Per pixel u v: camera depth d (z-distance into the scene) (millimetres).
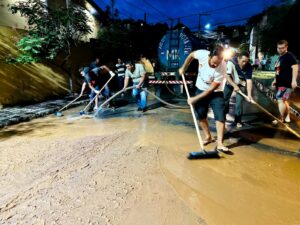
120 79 11828
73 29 9898
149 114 7652
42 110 7910
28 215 2801
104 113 7918
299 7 15406
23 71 9281
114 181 3500
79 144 4984
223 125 4453
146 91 7609
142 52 17844
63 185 3414
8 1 10500
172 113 7754
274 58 29719
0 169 3916
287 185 3377
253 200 3045
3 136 5664
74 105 9117
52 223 2664
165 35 11523
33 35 9219
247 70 5719
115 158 4273
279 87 5934
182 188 3312
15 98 8773
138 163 4059
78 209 2891
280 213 2799
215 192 3215
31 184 3453
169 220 2693
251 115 7297
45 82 10258
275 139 5168
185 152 4516
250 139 5184
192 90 11875
